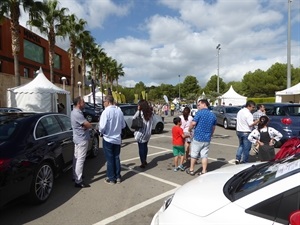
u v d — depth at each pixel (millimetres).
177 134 6371
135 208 4289
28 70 30453
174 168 6707
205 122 5719
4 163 3660
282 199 1880
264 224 1816
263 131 5645
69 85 43094
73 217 3971
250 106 6566
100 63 47031
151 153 8680
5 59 25688
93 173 6254
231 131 15227
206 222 2020
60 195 4844
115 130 5445
